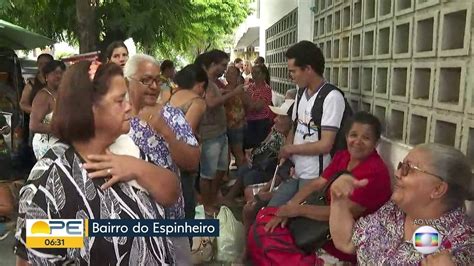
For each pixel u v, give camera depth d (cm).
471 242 179
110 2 887
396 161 330
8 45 744
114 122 158
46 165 155
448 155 183
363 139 268
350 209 234
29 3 830
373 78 394
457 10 254
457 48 259
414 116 310
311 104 332
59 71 443
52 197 152
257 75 679
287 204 297
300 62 327
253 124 675
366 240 204
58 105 157
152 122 232
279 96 1001
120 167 158
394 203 203
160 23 930
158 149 234
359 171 267
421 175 183
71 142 158
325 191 290
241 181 519
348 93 471
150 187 164
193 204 340
